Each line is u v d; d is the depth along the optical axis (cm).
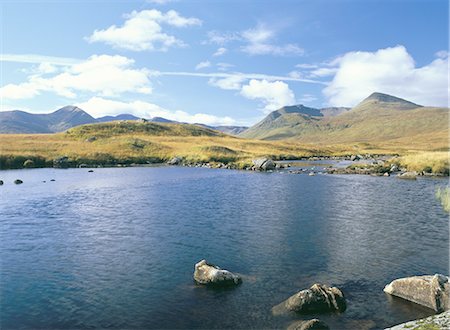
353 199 5081
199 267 2253
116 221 3728
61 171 9262
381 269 2386
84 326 1691
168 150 14212
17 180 6675
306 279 2227
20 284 2167
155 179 7706
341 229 3397
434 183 6825
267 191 5903
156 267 2434
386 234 3222
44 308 1867
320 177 8188
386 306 1872
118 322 1727
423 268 2402
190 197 5284
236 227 3481
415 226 3506
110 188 6212
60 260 2573
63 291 2069
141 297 1989
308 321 1641
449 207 4262
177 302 1927
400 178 7731
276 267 2428
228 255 2669
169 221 3731
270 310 1834
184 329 1662
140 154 13238
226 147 15750
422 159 9325
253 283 2164
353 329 1650
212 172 9519
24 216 3950
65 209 4341
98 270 2381
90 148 13125
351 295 2002
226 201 4938
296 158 16162
